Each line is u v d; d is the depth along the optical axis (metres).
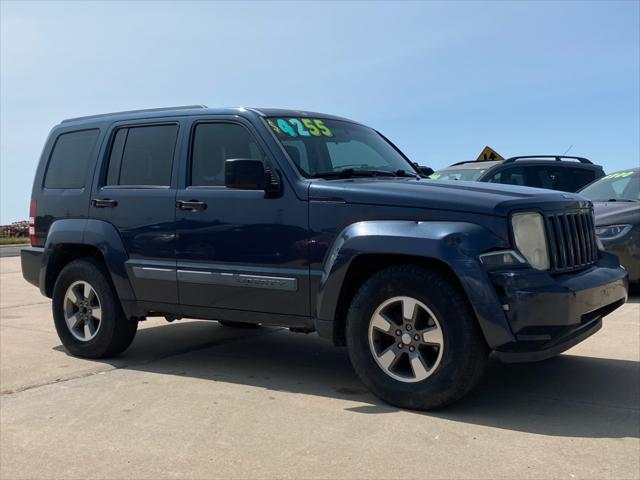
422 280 3.97
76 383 4.94
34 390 4.75
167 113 5.47
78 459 3.48
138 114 5.70
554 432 3.72
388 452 3.45
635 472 3.16
